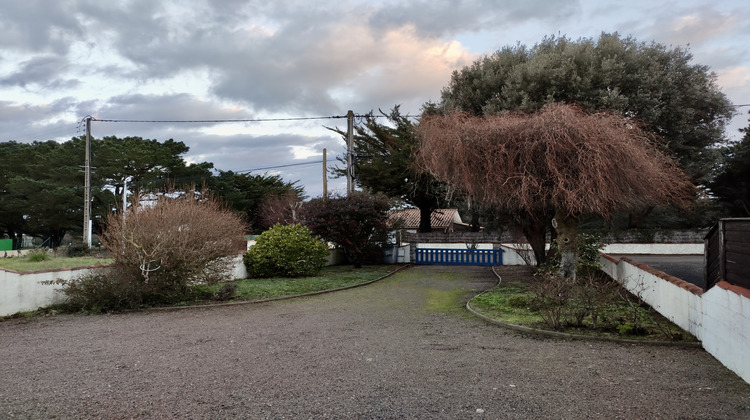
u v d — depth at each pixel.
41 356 6.49
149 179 40.31
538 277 14.41
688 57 18.11
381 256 23.44
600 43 17.92
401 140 28.75
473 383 5.04
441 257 22.80
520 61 19.33
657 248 25.92
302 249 16.98
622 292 10.45
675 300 7.79
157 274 11.28
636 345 6.70
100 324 8.98
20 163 46.47
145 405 4.48
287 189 52.41
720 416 4.03
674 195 11.27
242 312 10.22
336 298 12.25
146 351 6.71
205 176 43.50
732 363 5.32
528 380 5.12
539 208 11.42
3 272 9.68
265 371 5.59
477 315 9.37
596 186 9.12
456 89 20.30
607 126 9.52
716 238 6.52
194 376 5.42
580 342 6.98
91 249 25.66
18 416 4.24
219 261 12.50
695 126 18.45
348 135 23.52
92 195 39.72
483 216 20.45
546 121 9.70
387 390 4.84
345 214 20.88
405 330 8.09
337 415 4.16
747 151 27.42
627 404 4.35
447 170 10.88
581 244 14.30
